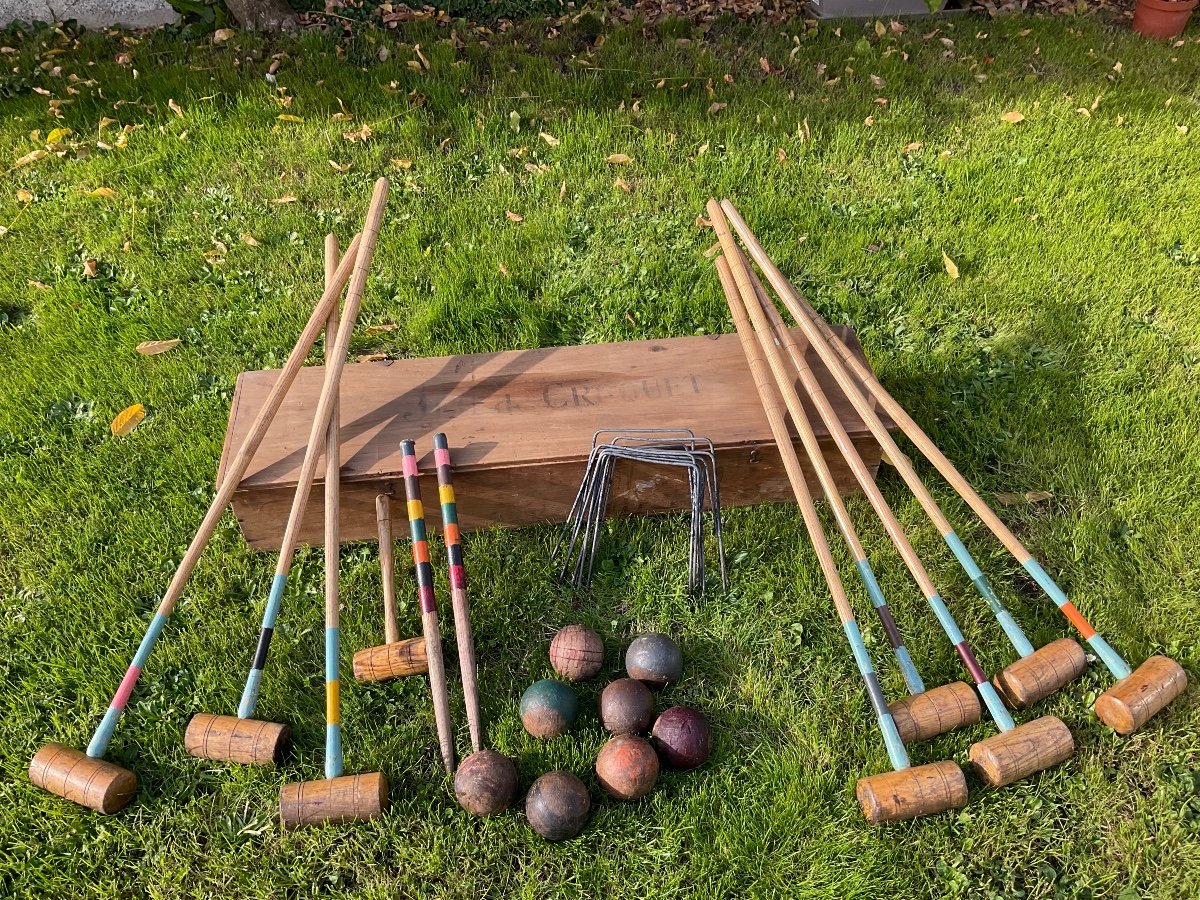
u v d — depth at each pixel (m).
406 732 1.33
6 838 1.23
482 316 1.99
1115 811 1.24
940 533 1.47
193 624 1.46
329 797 1.20
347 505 1.48
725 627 1.45
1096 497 1.63
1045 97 2.66
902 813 1.18
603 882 1.19
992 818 1.23
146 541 1.57
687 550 1.55
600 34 2.95
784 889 1.17
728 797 1.26
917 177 2.37
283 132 2.50
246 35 2.89
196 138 2.49
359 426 1.48
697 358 1.60
